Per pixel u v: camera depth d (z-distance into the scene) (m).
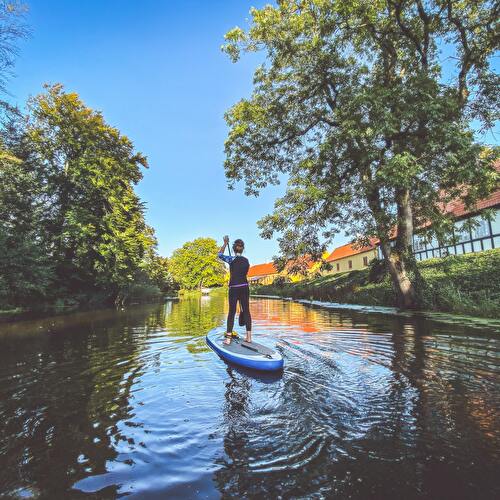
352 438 2.86
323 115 14.73
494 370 4.68
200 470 2.44
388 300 15.22
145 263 28.34
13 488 2.26
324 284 30.00
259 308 18.39
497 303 10.38
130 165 28.44
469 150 9.84
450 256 14.09
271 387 4.27
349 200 12.21
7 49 10.94
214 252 83.62
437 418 3.22
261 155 16.05
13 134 20.92
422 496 2.10
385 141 12.05
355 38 13.50
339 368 5.05
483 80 12.63
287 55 13.84
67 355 6.54
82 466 2.53
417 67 13.12
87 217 23.28
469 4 12.70
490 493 2.12
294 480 2.29
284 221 12.55
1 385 4.64
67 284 23.19
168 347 7.15
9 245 16.39
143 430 3.11
